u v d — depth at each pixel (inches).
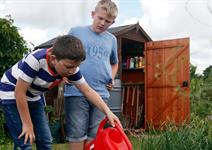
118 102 250.8
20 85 93.5
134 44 363.6
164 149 112.3
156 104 308.7
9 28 249.4
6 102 99.3
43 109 108.2
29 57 94.4
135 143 142.8
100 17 123.0
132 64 355.6
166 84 302.4
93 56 125.6
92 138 124.2
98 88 125.6
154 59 312.2
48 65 94.5
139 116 329.7
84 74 124.0
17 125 98.7
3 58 246.4
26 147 97.5
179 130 122.7
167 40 303.4
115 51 135.3
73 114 122.2
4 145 217.2
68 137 123.9
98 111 123.6
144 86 331.6
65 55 86.9
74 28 128.2
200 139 115.7
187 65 280.5
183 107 290.8
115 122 95.1
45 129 107.5
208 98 109.2
